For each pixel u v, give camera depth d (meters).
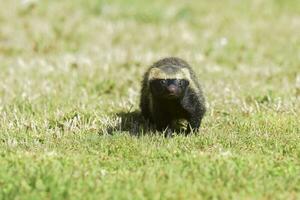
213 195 14.82
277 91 28.00
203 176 16.02
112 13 47.50
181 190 15.02
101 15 47.22
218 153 18.05
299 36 42.22
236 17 47.84
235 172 16.27
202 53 37.47
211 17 47.53
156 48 38.88
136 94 27.31
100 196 14.62
